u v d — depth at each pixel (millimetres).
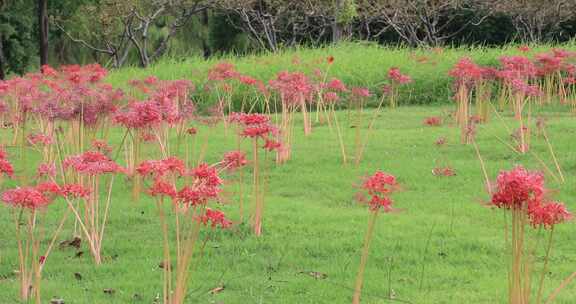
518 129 11227
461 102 11930
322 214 8164
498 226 7742
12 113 12297
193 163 10617
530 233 7406
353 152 11320
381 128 13547
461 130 11820
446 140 11961
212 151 11562
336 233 7547
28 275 6492
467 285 6172
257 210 7488
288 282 6227
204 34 33656
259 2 28516
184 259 5020
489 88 13523
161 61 21000
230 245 7176
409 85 17047
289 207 8477
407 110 15820
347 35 30375
